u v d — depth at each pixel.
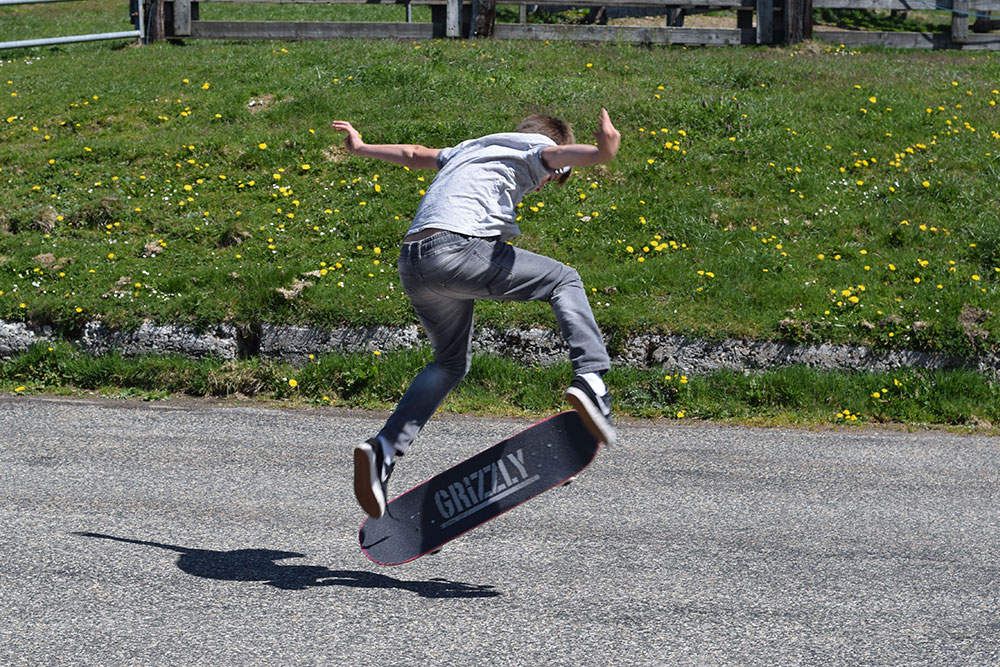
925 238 14.82
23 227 14.99
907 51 24.95
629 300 13.38
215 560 7.69
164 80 20.23
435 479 7.23
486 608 6.96
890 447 11.02
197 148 17.08
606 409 6.28
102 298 13.28
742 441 11.18
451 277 6.33
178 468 9.84
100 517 8.50
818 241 14.84
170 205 15.58
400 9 36.44
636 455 10.62
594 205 15.60
